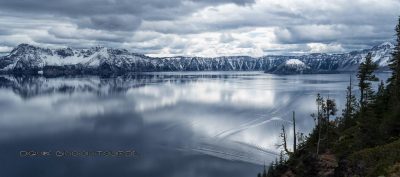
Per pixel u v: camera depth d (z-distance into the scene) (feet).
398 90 248.93
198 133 468.34
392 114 205.05
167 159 358.64
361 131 215.10
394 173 136.36
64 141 452.76
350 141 216.54
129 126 544.21
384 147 162.50
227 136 440.86
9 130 532.73
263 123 517.14
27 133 508.53
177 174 310.86
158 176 307.78
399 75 260.62
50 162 362.12
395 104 228.84
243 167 322.34
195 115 625.82
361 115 256.32
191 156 365.20
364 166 156.97
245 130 471.21
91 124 571.28
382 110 246.68
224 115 614.75
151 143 426.92
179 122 558.15
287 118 553.23
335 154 208.44
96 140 453.58
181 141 428.97
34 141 456.86
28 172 331.36
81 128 539.29
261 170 312.91
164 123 556.10
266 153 360.28
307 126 478.18
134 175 314.35
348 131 240.12
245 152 367.66
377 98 269.03
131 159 363.97
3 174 325.01
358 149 195.93
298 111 625.00
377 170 146.51
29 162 363.15
